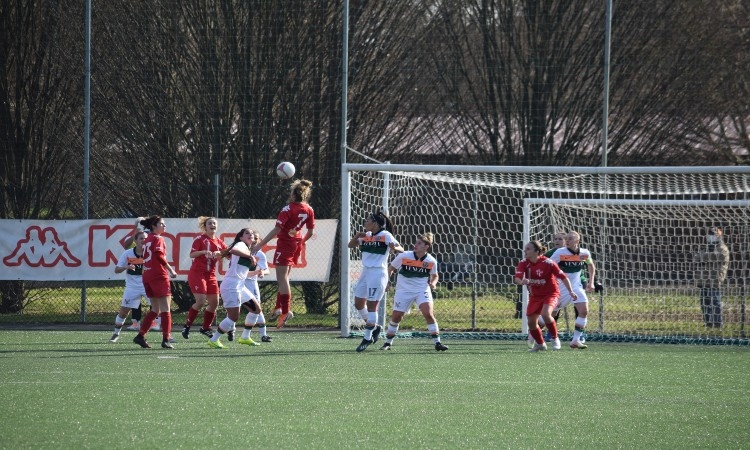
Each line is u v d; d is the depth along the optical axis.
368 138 54.41
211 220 39.50
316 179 53.47
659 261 55.00
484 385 27.34
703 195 55.09
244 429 20.14
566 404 24.00
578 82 52.84
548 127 53.38
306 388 26.33
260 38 53.84
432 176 52.28
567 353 37.47
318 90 53.53
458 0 54.00
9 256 50.62
